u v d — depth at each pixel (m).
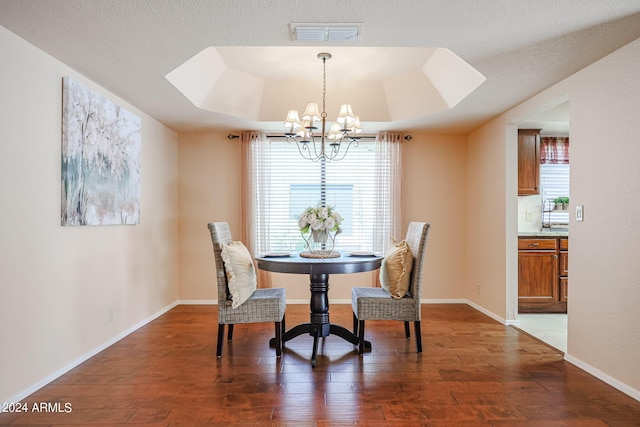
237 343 3.22
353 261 2.83
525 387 2.37
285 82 4.07
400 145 4.70
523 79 2.93
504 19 2.08
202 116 3.99
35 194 2.34
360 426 1.92
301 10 2.01
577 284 2.74
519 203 5.05
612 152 2.42
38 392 2.30
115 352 3.00
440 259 4.82
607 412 2.07
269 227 4.76
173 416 2.02
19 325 2.21
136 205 3.58
